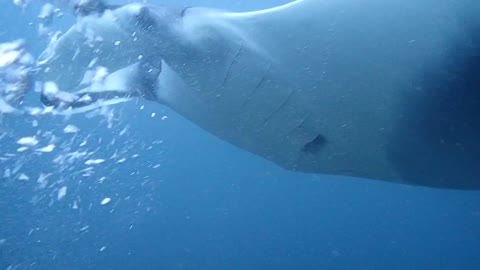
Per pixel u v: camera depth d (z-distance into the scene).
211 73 3.03
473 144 2.75
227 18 3.02
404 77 2.68
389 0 2.62
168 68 3.48
